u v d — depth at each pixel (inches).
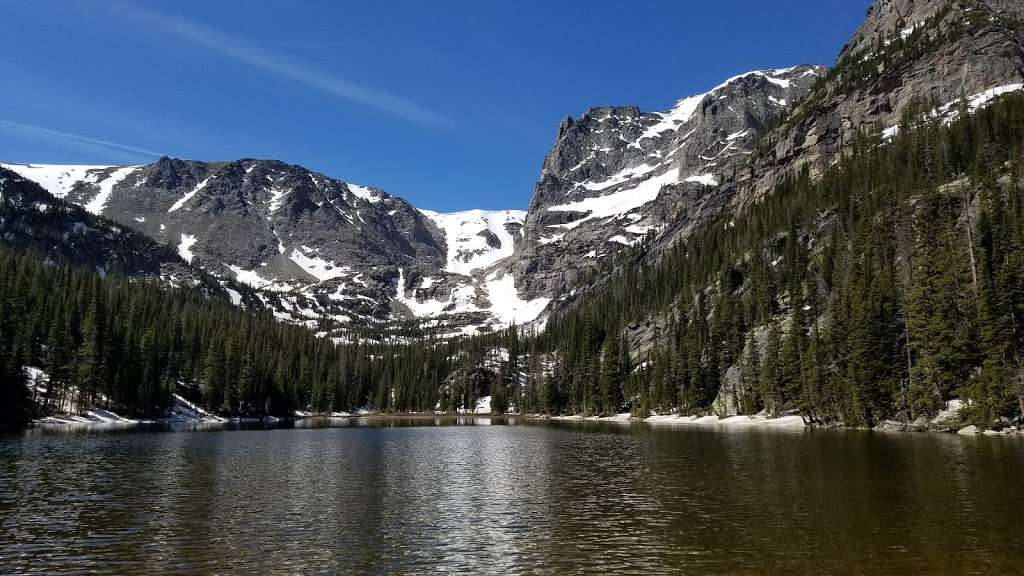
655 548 1011.9
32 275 5777.6
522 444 3097.9
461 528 1179.3
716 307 5876.0
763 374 4488.2
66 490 1576.0
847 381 3592.5
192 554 998.4
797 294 4714.6
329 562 956.6
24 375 4244.6
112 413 4869.6
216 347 6048.2
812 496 1408.7
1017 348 2819.9
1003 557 909.8
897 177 5211.6
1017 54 7273.6
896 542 1003.9
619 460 2260.1
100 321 4800.7
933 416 3144.7
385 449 2829.7
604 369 6668.3
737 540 1046.4
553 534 1120.8
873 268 4119.1
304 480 1791.3
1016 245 3006.9
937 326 3085.6
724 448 2573.8
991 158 4382.4
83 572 906.1
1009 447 2199.8
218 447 2783.0
